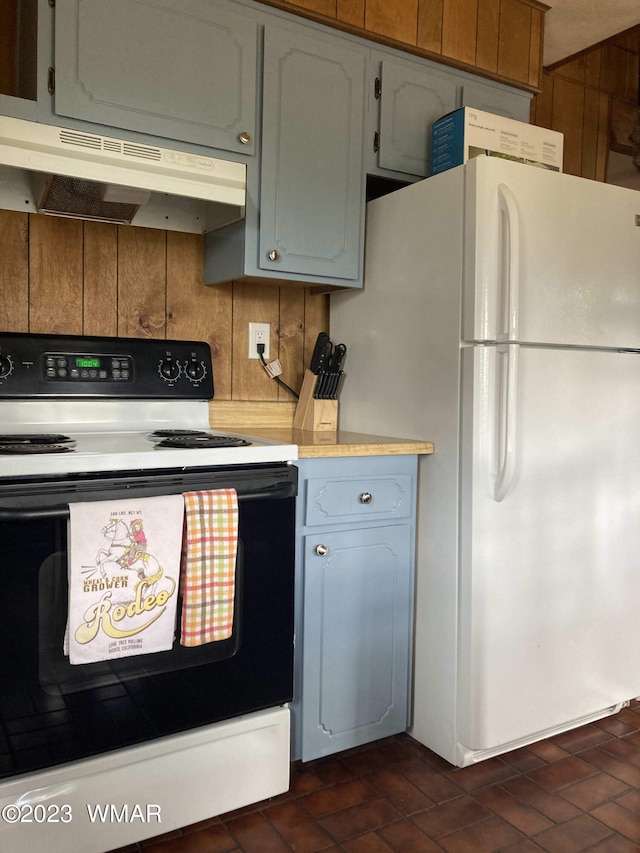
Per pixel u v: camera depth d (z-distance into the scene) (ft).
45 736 4.58
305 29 6.41
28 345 6.06
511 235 5.74
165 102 5.73
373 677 6.36
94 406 6.41
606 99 10.28
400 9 6.86
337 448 5.88
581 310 6.34
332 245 6.73
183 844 5.12
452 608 6.17
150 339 6.72
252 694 5.46
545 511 6.28
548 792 5.84
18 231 6.15
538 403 6.14
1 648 4.39
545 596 6.35
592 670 6.74
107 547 4.58
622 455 6.76
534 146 7.20
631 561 6.94
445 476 6.22
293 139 6.41
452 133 6.89
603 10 7.98
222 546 5.02
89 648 4.55
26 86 5.66
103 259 6.57
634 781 6.02
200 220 6.97
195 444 5.34
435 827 5.36
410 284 6.58
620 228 6.57
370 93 6.86
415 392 6.54
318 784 5.93
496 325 5.88
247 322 7.42
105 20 5.43
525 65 7.83
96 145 5.40
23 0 5.76
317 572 5.96
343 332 7.57
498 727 6.13
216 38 5.96
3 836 4.49
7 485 4.37
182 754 5.11
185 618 4.92
